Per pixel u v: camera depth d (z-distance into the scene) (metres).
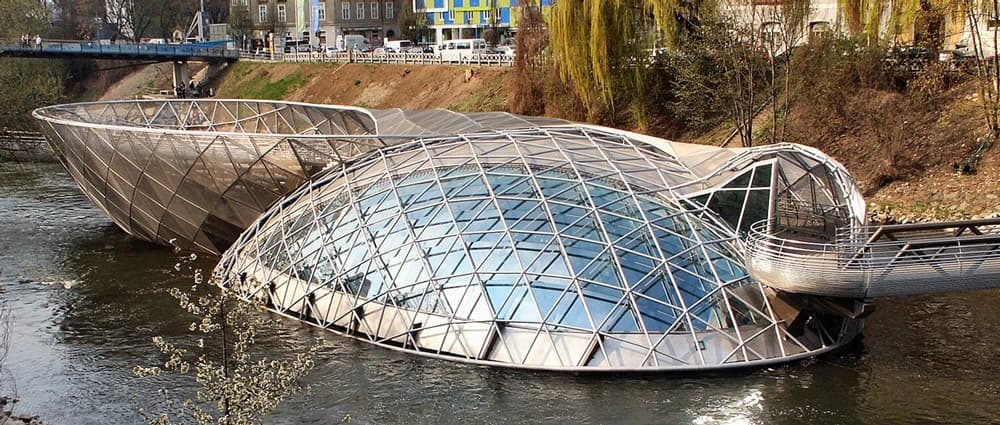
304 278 34.28
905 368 28.47
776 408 25.62
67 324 34.06
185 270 41.69
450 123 44.03
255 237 38.44
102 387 28.22
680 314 28.39
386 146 40.59
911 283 26.73
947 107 53.88
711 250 30.45
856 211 30.06
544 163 34.47
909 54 57.66
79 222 52.56
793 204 32.59
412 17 148.00
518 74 74.56
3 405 26.97
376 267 32.12
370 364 29.31
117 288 38.75
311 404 26.50
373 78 104.00
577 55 63.69
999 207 45.44
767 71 62.16
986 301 35.41
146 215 44.84
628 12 62.78
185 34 165.75
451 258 30.78
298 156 39.47
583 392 26.72
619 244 30.03
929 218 46.88
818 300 28.25
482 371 28.33
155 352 31.05
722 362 27.81
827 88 57.12
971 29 51.66
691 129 64.25
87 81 134.12
